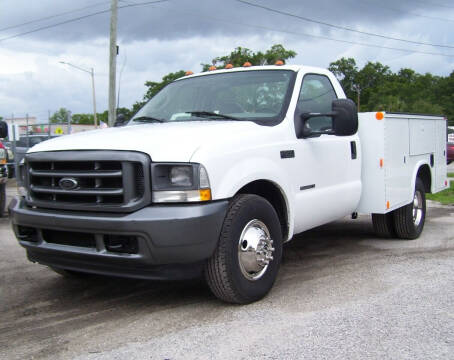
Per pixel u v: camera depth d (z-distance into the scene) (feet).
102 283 16.80
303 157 16.28
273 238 14.64
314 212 16.87
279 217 15.85
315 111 17.46
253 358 10.67
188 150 12.82
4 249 22.29
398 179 20.80
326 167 17.43
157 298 15.03
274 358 10.65
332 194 17.65
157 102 18.65
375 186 19.70
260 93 16.80
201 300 14.64
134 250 12.65
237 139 13.97
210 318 13.12
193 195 12.59
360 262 18.69
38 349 11.53
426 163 23.76
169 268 12.89
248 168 13.85
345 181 18.56
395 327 12.21
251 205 13.87
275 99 16.49
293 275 17.08
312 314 13.17
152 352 11.16
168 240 12.28
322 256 19.85
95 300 15.06
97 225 12.70
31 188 14.37
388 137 19.85
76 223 13.01
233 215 13.38
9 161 59.72
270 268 14.60
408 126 21.81
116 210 12.67
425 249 20.76
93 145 13.34
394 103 288.51
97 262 13.28
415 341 11.41
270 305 13.98
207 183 12.72
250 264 13.84
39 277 17.66
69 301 15.02
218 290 13.57
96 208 12.94
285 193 15.33
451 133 78.84
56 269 16.67
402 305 13.74
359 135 19.80
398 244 21.85
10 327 12.98
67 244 13.71
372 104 320.09
